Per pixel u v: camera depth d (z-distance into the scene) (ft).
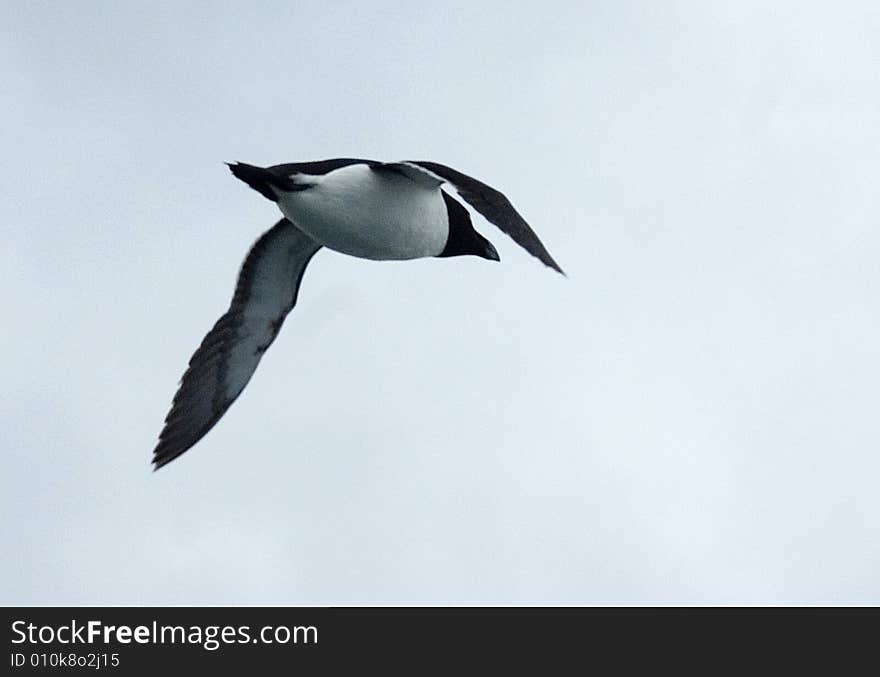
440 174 45.78
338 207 49.78
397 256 51.55
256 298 55.16
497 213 44.47
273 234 54.24
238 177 49.01
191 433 53.98
